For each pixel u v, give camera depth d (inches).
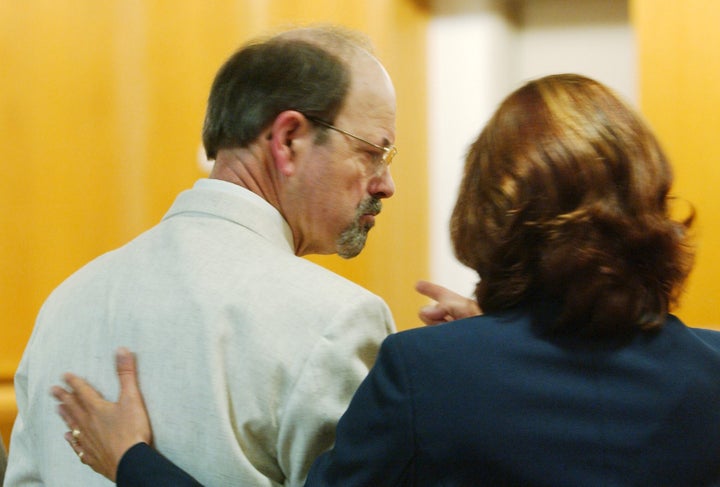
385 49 382.9
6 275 370.3
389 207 393.1
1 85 368.2
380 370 140.9
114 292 167.0
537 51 438.6
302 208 176.9
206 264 161.2
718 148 349.7
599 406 133.5
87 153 369.1
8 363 369.1
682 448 134.0
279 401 150.2
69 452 166.4
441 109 428.1
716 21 350.0
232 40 369.1
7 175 369.1
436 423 134.0
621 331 138.7
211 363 150.9
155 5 369.4
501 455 131.6
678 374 137.6
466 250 148.1
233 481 147.8
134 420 153.2
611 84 427.2
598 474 130.6
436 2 421.7
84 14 367.9
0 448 227.0
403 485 135.8
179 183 368.8
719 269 347.6
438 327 142.9
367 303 156.5
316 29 183.2
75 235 369.1
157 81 369.1
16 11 366.6
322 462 142.9
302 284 156.9
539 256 139.3
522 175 140.2
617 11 425.1
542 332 138.9
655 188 139.6
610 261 134.6
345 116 175.8
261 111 172.9
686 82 354.0
